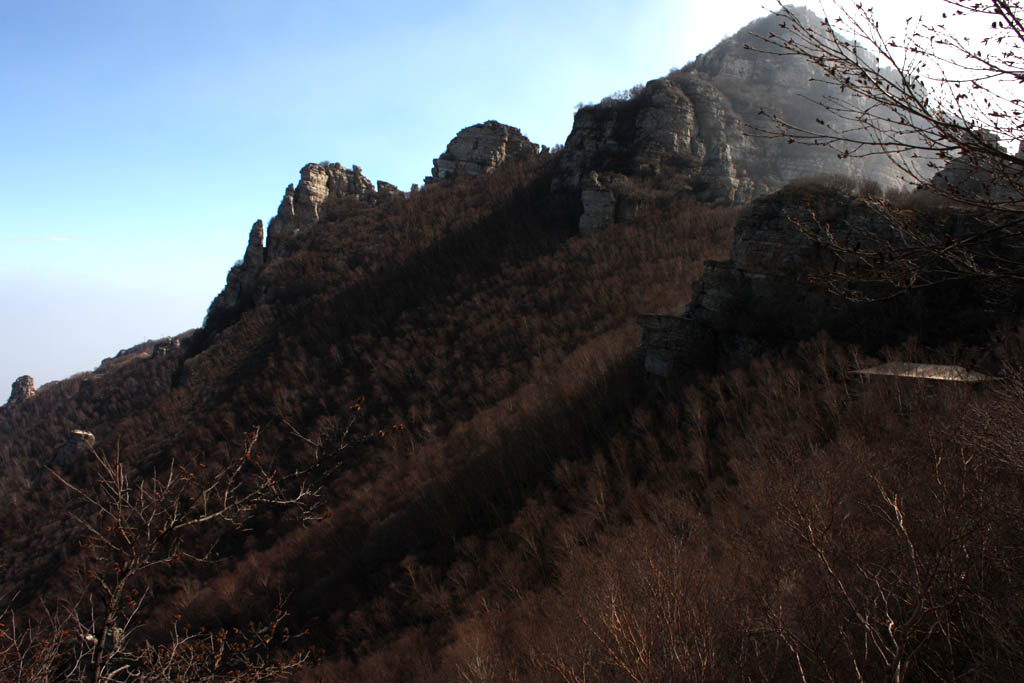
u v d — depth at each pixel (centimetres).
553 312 9306
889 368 3638
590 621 1802
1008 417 1467
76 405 13762
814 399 3794
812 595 1348
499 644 2812
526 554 4181
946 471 1427
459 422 7512
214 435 9288
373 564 5103
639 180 12044
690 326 5331
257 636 1162
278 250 14475
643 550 2341
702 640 1460
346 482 7256
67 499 7719
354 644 4231
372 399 9025
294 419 9206
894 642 1064
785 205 5016
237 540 6297
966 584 1132
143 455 9344
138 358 15738
